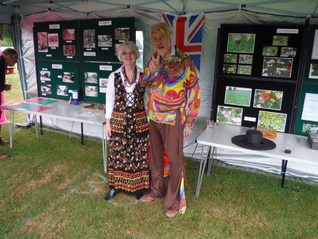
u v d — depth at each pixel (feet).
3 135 13.53
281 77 8.82
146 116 7.75
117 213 7.66
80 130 13.79
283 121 9.12
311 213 7.82
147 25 10.61
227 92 9.62
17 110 11.03
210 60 10.05
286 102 8.95
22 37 13.56
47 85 13.39
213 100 9.86
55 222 7.25
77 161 10.89
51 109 11.09
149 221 7.36
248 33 8.88
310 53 8.37
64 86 12.92
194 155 11.37
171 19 8.57
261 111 9.32
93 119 9.63
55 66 12.87
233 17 9.36
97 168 10.32
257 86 9.18
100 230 6.98
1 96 12.18
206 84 10.35
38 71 13.42
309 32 8.25
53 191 8.69
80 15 11.76
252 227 7.22
